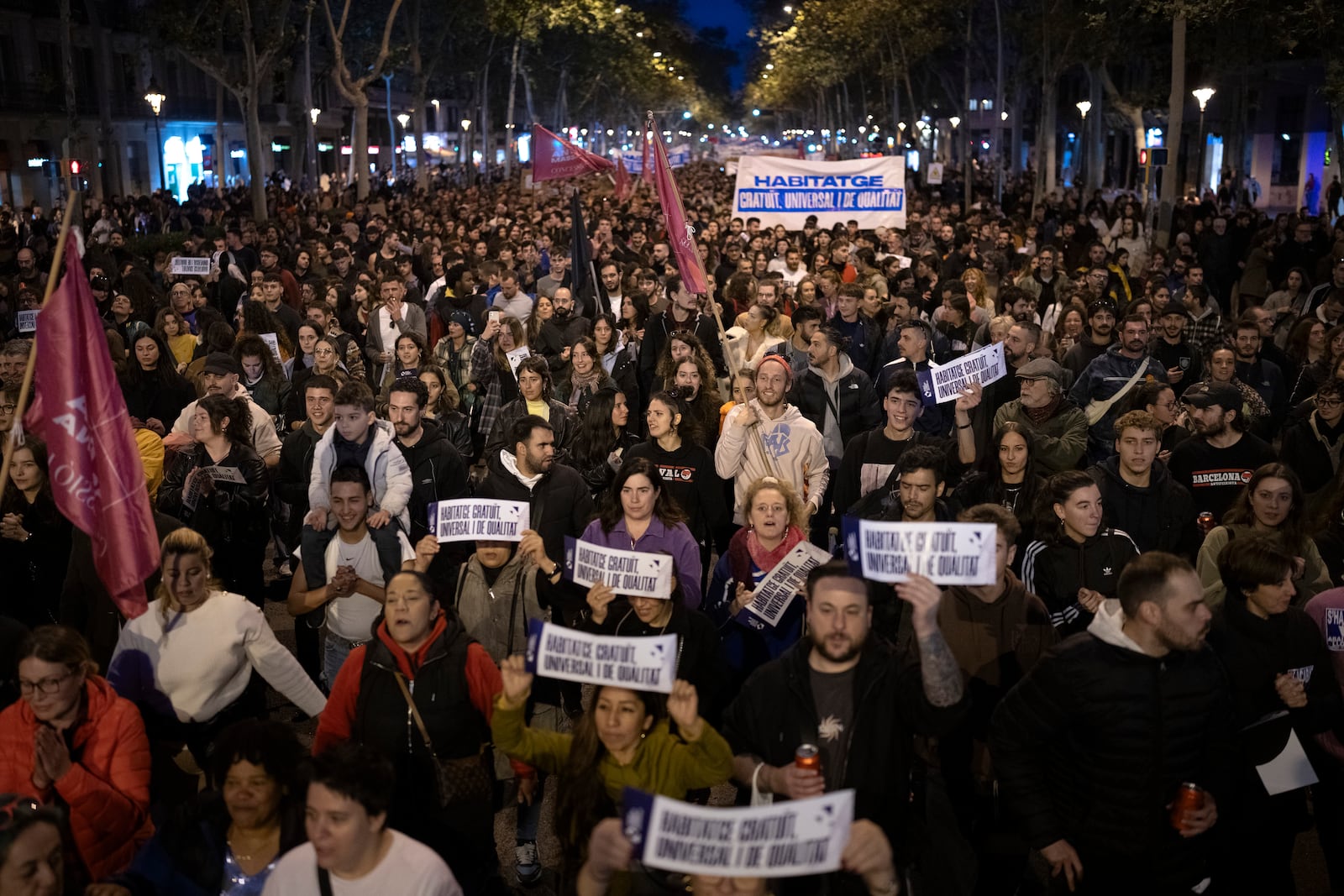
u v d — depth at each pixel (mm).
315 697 5801
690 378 9008
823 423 8930
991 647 5324
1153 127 56062
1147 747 4359
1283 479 5910
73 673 4680
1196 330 12562
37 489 6887
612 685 4352
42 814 3885
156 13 34156
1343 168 25938
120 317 13094
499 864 5691
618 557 5301
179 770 5629
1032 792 4527
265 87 66438
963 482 7059
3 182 45656
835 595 4344
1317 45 25234
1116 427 6688
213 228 30266
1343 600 5285
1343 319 11289
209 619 5547
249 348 9969
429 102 85500
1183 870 4469
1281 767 5023
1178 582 4227
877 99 84500
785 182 21641
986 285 15297
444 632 5074
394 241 21141
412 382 7578
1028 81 54844
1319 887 5758
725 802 6742
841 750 4484
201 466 7586
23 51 46875
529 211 31297
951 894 4895
